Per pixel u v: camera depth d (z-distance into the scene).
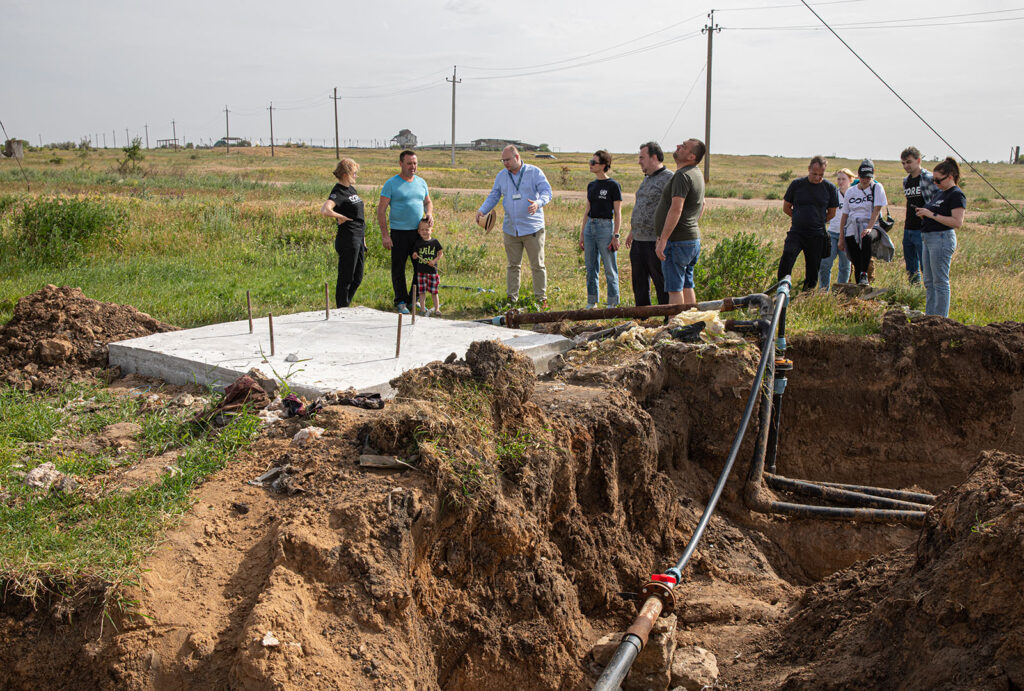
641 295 8.56
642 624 4.18
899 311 8.18
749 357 6.67
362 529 3.70
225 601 3.40
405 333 7.05
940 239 8.61
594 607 5.02
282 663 3.11
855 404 7.88
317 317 7.69
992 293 10.41
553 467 4.77
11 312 8.68
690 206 7.61
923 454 7.84
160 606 3.32
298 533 3.62
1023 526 3.63
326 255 13.51
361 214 8.95
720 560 5.91
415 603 3.80
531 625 4.34
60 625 3.26
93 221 13.17
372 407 4.99
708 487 6.61
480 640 4.10
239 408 5.00
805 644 4.63
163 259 12.71
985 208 34.22
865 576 4.84
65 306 6.74
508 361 4.92
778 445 7.73
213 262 12.71
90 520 3.73
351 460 4.19
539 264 9.34
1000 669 3.40
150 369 6.24
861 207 10.35
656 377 6.54
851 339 7.86
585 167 80.12
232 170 51.66
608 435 5.39
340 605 3.45
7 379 6.00
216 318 8.84
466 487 4.14
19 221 12.61
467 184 45.75
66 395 5.74
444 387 4.68
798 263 13.38
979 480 4.29
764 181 56.59
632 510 5.64
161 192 29.12
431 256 9.05
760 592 5.59
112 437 4.94
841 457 7.82
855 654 4.17
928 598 3.89
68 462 4.38
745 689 4.38
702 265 10.66
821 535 6.47
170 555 3.55
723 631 5.03
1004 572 3.61
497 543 4.25
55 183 31.41
